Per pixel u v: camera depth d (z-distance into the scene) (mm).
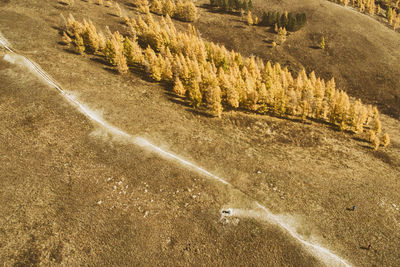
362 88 87312
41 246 27969
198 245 30609
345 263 30844
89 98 51219
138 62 72812
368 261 31484
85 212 31828
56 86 50594
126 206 33312
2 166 35000
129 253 29000
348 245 33000
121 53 70812
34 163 36281
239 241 31422
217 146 48125
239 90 65375
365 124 71812
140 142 43500
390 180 48906
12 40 64625
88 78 58406
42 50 64375
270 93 64625
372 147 61500
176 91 64750
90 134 42438
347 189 43031
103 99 52281
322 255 31203
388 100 82375
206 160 43719
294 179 43094
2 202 31234
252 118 64125
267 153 50781
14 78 49250
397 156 58938
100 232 30234
